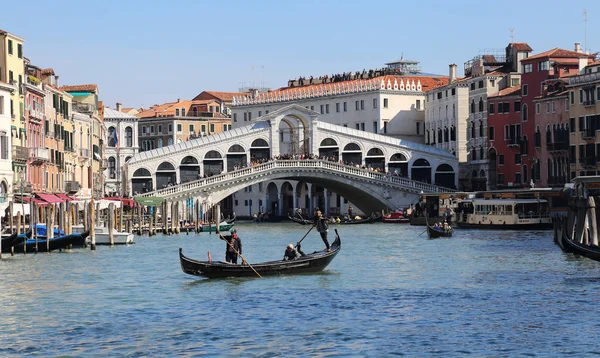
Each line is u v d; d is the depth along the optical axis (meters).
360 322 38.31
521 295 44.34
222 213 152.62
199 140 122.00
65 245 67.31
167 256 64.25
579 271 53.19
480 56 125.69
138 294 45.81
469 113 124.62
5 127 76.62
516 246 71.38
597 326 37.12
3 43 79.38
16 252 65.62
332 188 124.38
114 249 70.25
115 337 36.16
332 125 124.62
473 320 38.50
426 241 79.19
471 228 98.06
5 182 76.56
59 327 37.94
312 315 39.84
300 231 101.25
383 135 125.00
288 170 114.31
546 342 34.69
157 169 120.94
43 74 95.81
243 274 49.81
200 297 44.59
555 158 107.38
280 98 148.12
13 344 35.19
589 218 59.69
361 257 63.56
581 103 100.50
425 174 124.50
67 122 98.44
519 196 96.06
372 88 135.88
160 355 33.56
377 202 119.12
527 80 112.94
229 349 34.22
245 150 122.94
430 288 46.91
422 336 35.75
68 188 96.19
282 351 33.84
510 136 116.88
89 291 46.94
